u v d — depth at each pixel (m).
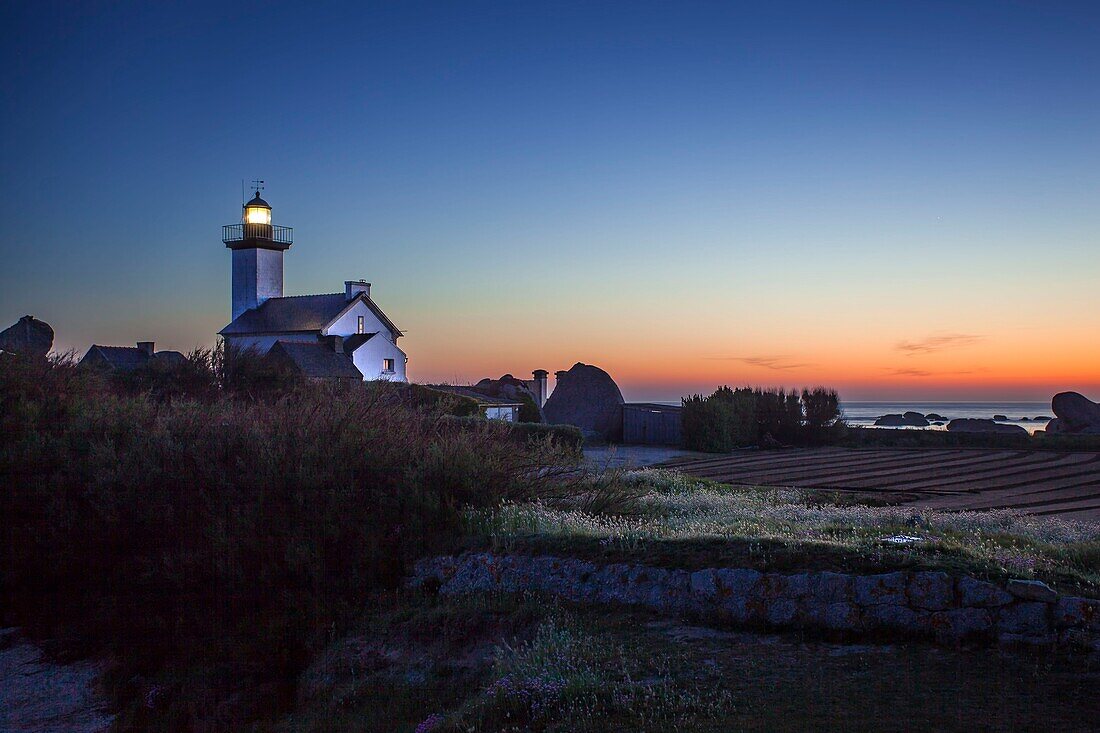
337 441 14.86
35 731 9.81
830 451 43.59
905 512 18.03
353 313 67.19
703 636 8.93
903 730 6.32
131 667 11.23
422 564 12.02
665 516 16.73
